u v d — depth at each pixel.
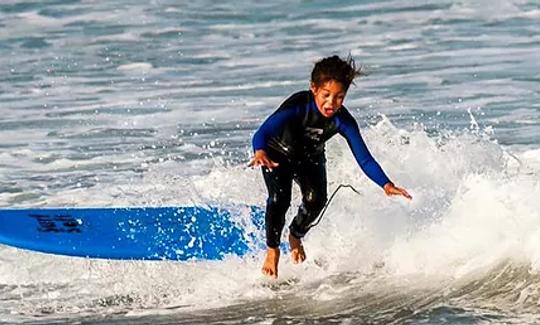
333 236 31.14
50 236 31.33
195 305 28.70
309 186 29.12
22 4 80.12
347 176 32.66
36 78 59.41
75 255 30.67
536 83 53.25
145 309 28.58
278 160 28.84
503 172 32.44
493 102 49.56
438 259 29.64
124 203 36.75
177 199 36.19
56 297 29.59
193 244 31.20
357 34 68.69
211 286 29.81
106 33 71.19
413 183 31.91
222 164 41.41
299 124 28.48
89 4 80.12
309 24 72.12
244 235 31.53
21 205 37.25
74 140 46.12
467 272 28.94
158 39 69.06
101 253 30.73
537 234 28.59
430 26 70.00
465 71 56.88
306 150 28.97
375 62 60.34
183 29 71.75
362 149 28.36
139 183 39.06
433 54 61.88
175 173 40.25
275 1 79.31
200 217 32.28
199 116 49.50
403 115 47.94
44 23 74.56
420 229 30.30
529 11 73.00
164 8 78.25
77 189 38.78
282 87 55.31
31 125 49.03
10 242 31.05
